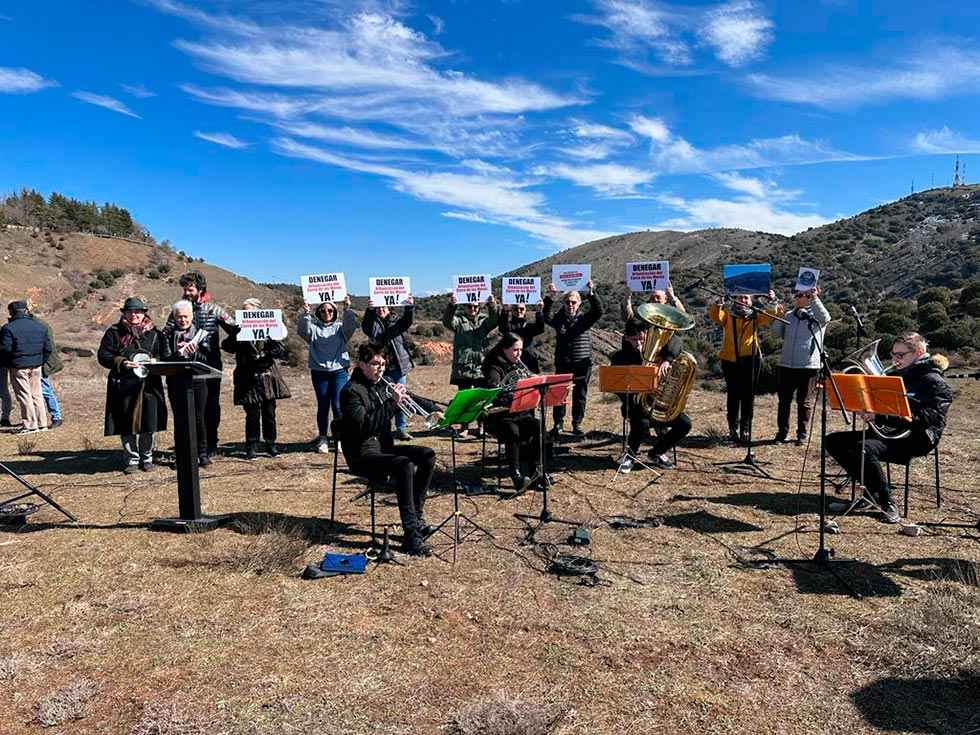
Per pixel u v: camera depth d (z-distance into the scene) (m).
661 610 4.14
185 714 3.08
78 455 8.55
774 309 8.28
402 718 3.07
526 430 6.75
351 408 5.19
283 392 8.24
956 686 3.30
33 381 10.38
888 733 2.95
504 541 5.33
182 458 5.60
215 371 5.67
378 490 6.79
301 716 3.07
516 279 8.62
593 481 7.02
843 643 3.72
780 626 3.92
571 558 4.88
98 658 3.59
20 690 3.30
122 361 7.04
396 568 4.79
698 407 11.33
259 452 8.60
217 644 3.73
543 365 17.08
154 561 4.91
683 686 3.32
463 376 8.80
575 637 3.82
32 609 4.15
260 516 5.89
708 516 5.88
